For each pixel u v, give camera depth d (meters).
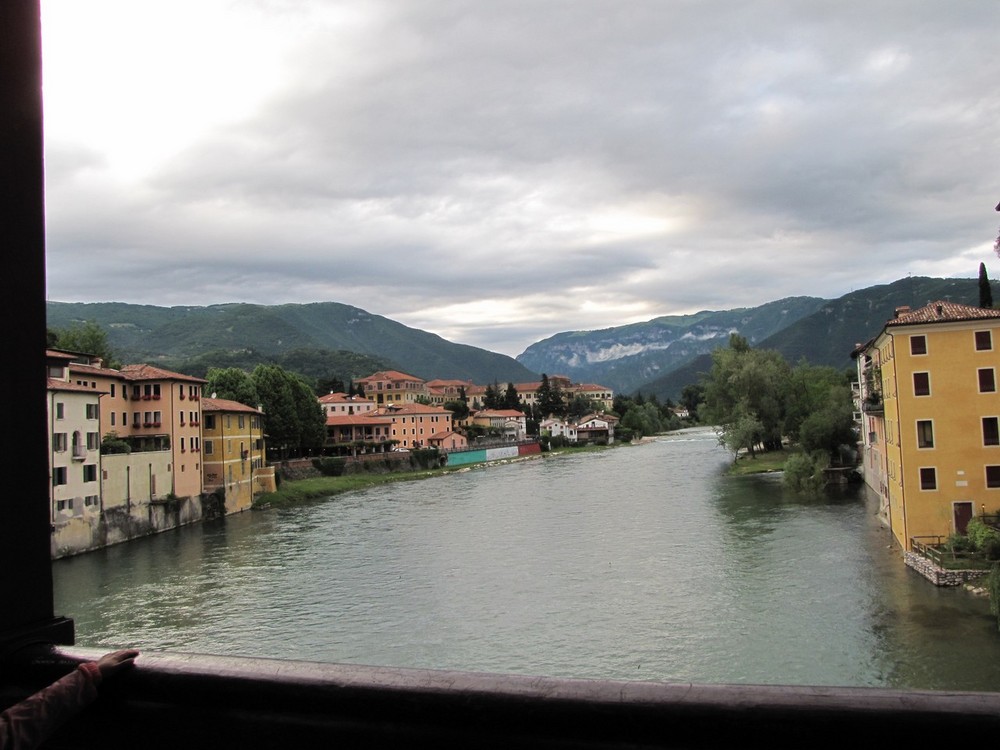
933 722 1.68
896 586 32.28
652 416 197.75
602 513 57.16
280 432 93.12
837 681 23.25
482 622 30.56
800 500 57.97
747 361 90.38
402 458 107.19
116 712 2.24
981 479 36.31
